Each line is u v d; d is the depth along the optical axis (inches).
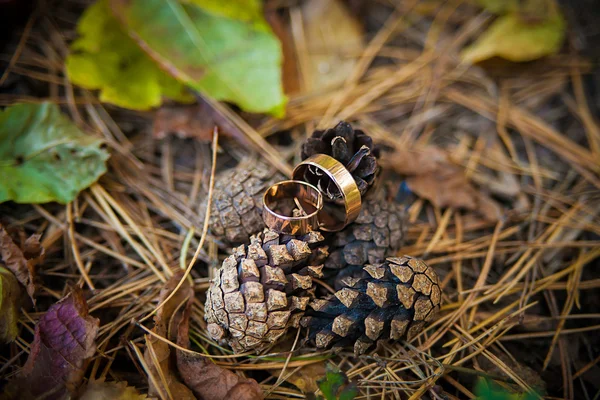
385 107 10.9
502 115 10.9
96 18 10.2
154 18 9.9
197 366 7.5
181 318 7.9
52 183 8.9
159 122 9.9
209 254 8.7
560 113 10.9
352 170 8.0
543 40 11.1
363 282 7.6
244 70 9.9
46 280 8.5
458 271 9.0
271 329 7.2
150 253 8.9
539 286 8.8
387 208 8.5
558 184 10.1
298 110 10.6
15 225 8.8
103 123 10.1
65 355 7.3
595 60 11.5
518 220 9.6
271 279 7.2
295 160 9.9
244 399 7.3
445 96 11.1
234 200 8.2
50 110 9.3
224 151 10.0
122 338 7.8
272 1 11.8
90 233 9.0
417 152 9.9
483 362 8.0
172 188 9.6
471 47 11.5
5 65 10.2
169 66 9.6
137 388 7.6
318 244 7.8
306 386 7.7
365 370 7.8
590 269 9.1
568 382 8.0
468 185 9.7
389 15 12.1
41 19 10.8
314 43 11.5
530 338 8.4
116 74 10.0
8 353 7.8
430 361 7.8
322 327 7.5
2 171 8.8
